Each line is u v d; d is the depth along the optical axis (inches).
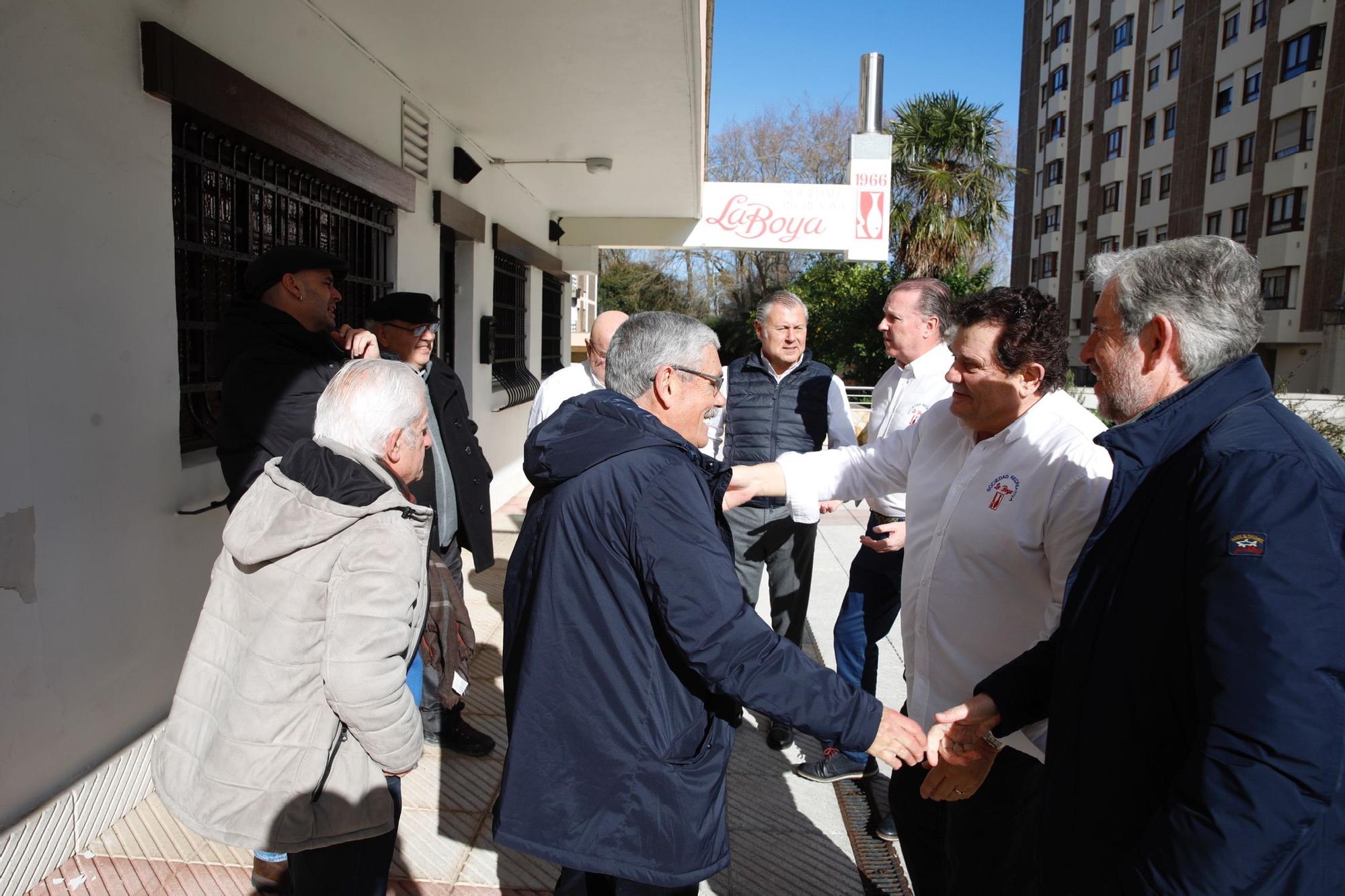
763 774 117.7
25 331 81.4
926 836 77.7
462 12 140.3
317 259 93.5
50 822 85.5
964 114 723.4
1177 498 44.0
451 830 99.7
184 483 106.9
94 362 90.7
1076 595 50.6
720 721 60.4
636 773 56.2
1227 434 43.2
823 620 180.7
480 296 248.5
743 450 133.9
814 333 753.6
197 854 90.8
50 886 84.7
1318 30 996.6
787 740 125.3
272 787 58.1
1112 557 47.9
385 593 58.2
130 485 96.8
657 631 56.9
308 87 138.5
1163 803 44.6
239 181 125.2
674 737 57.4
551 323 393.7
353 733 58.7
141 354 98.2
